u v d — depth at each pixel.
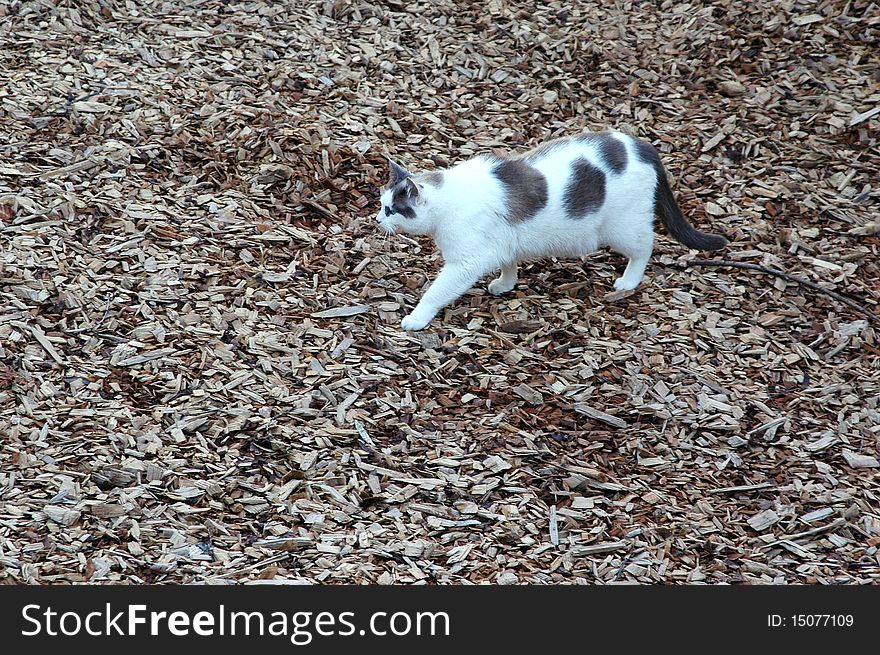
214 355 5.35
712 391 5.48
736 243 6.66
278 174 6.81
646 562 4.43
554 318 5.96
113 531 4.31
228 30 8.23
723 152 7.50
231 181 6.72
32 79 7.29
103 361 5.21
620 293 6.18
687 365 5.66
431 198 5.54
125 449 4.71
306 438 4.90
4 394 4.90
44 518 4.32
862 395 5.49
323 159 6.96
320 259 6.20
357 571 4.25
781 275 6.34
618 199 5.88
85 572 4.12
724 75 8.27
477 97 7.98
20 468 4.54
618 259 6.57
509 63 8.38
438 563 4.35
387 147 7.20
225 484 4.60
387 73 8.07
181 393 5.09
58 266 5.74
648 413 5.30
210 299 5.72
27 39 7.73
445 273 5.74
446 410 5.25
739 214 6.91
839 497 4.83
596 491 4.82
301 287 5.95
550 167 5.76
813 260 6.52
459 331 5.80
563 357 5.68
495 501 4.70
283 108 7.38
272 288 5.90
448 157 7.23
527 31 8.72
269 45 8.14
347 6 8.74
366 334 5.66
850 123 7.65
